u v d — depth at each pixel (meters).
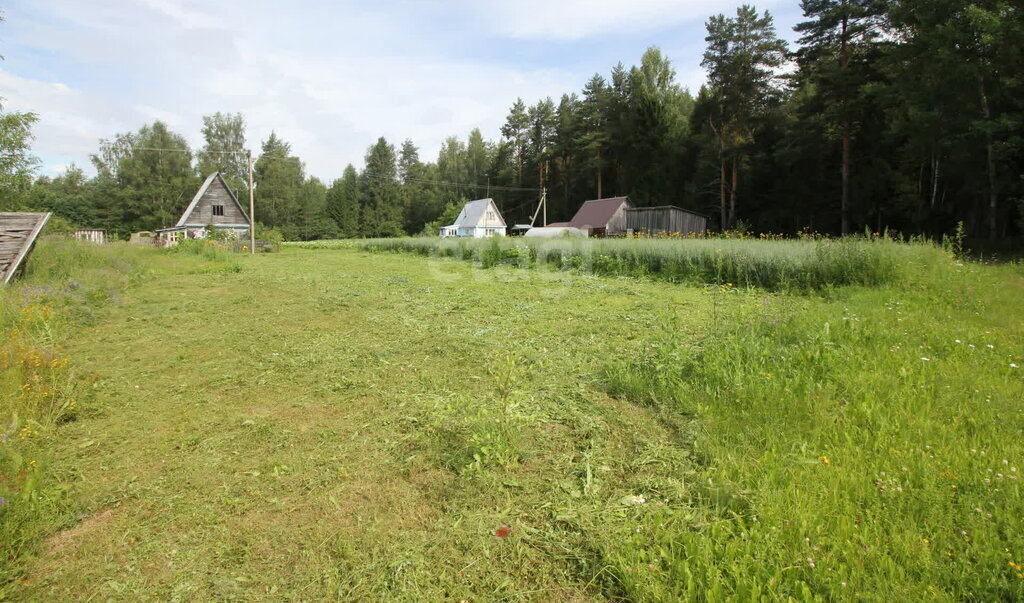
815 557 2.10
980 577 1.95
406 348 6.02
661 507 2.55
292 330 7.13
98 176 56.53
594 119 47.47
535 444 3.37
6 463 2.89
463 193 70.88
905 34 23.22
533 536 2.44
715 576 2.00
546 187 56.34
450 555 2.31
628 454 3.20
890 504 2.41
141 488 2.94
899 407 3.46
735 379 3.92
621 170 45.59
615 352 5.52
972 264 10.21
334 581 2.16
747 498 2.53
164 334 6.91
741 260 10.40
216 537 2.48
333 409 4.15
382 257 22.92
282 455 3.33
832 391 3.79
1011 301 6.95
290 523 2.58
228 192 38.72
